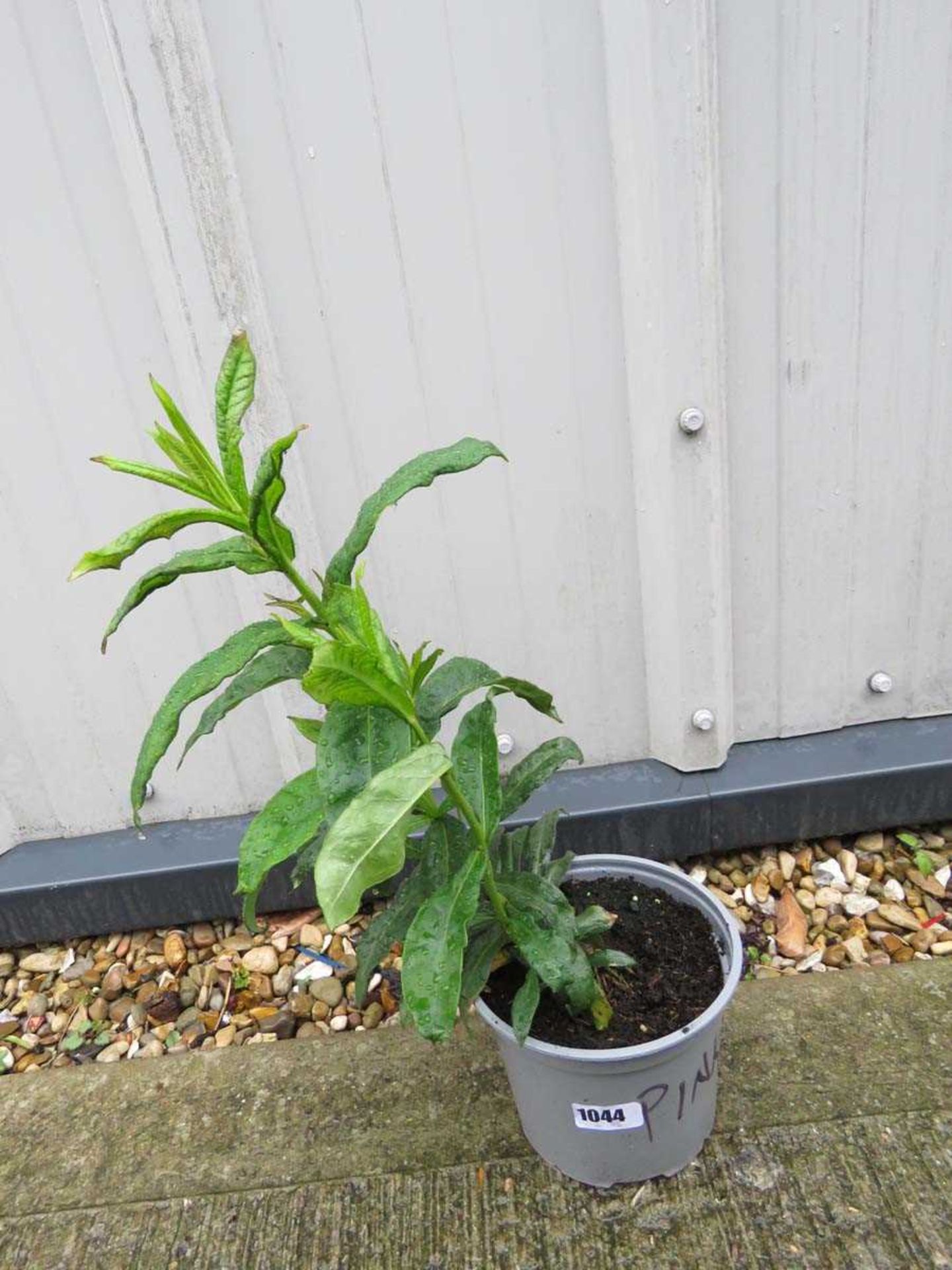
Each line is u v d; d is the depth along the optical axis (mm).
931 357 1608
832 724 1911
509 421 1622
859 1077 1412
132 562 1708
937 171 1479
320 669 813
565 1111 1218
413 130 1425
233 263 1449
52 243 1480
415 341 1558
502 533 1703
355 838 819
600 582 1752
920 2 1368
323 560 1690
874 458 1679
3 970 1913
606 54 1382
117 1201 1387
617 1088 1168
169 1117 1512
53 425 1603
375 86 1393
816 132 1445
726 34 1384
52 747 1846
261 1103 1514
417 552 1703
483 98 1411
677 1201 1278
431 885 1105
